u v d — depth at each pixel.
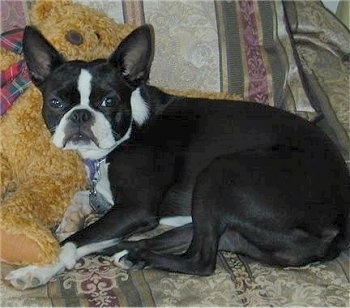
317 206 1.20
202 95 1.42
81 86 1.21
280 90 1.46
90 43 1.29
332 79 1.52
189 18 1.44
